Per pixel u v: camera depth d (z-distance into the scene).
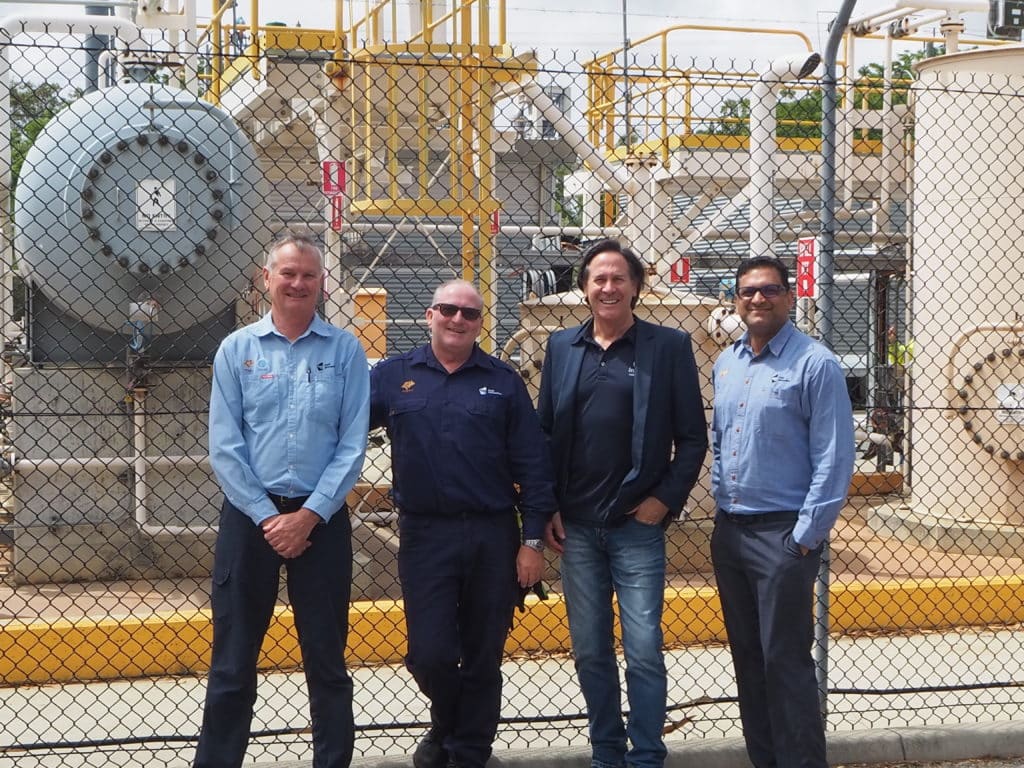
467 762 4.97
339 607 4.66
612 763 5.06
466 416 4.88
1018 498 9.63
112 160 7.60
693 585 8.43
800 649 4.81
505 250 12.62
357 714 6.22
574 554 5.12
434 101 10.43
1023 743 5.64
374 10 10.20
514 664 7.14
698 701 5.70
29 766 5.35
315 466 4.61
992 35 12.35
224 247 7.81
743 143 12.62
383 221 11.43
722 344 8.75
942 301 10.02
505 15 9.70
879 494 12.70
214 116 7.85
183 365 8.11
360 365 4.71
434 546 4.89
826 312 5.53
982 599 7.92
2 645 6.59
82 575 8.17
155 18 11.23
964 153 9.80
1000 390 9.56
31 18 9.59
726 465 4.93
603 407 5.01
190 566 8.30
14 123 8.09
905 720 6.10
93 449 8.15
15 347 9.00
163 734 5.82
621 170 10.38
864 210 12.80
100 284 7.70
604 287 4.97
